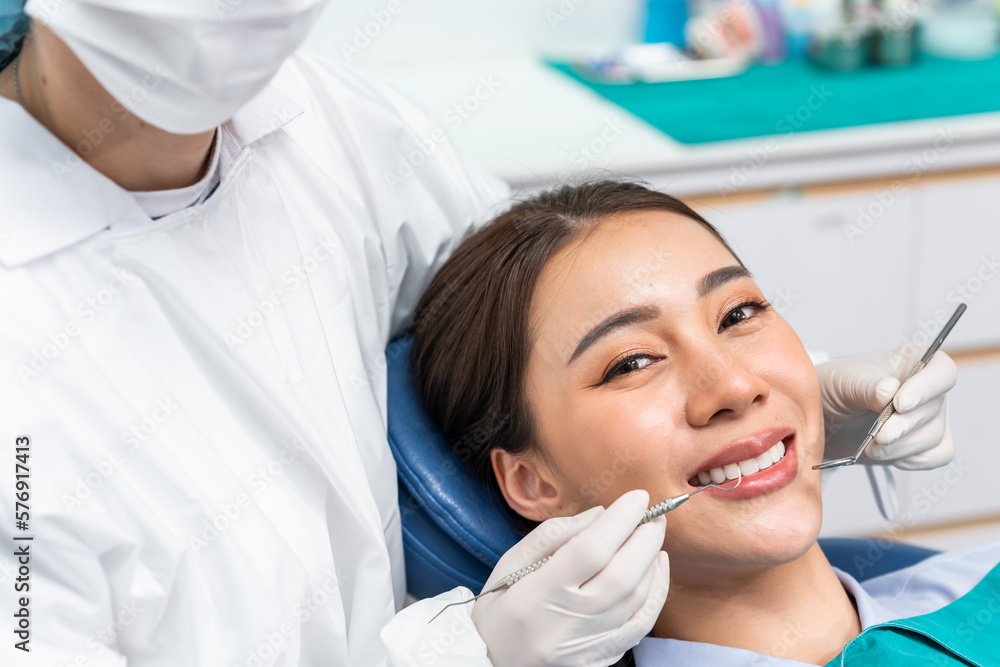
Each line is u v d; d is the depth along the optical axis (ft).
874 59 9.04
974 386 8.20
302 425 3.47
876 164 7.38
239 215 3.46
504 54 9.87
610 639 3.43
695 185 7.23
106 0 2.52
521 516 4.27
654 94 8.62
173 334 3.30
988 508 8.49
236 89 2.80
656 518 3.45
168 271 3.20
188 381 3.33
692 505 3.58
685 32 9.68
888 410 4.14
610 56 9.46
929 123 7.36
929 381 4.17
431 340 4.44
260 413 3.46
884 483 4.94
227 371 3.37
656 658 3.92
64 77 2.88
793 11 9.29
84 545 2.91
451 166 4.73
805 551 3.58
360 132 4.22
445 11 9.56
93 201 3.05
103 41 2.61
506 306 4.01
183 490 3.13
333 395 3.64
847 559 4.85
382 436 4.00
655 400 3.62
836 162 7.30
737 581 3.81
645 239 3.88
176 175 3.22
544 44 9.91
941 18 9.53
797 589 3.87
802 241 7.57
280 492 3.52
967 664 3.57
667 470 3.59
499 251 4.18
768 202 7.41
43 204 2.98
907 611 4.12
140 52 2.63
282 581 3.34
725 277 3.82
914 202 7.59
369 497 3.66
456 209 4.72
